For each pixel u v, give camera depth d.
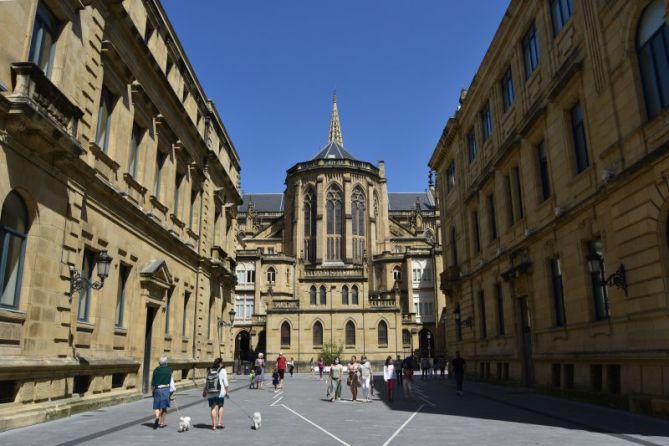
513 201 28.69
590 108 19.59
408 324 70.81
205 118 34.12
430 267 76.81
